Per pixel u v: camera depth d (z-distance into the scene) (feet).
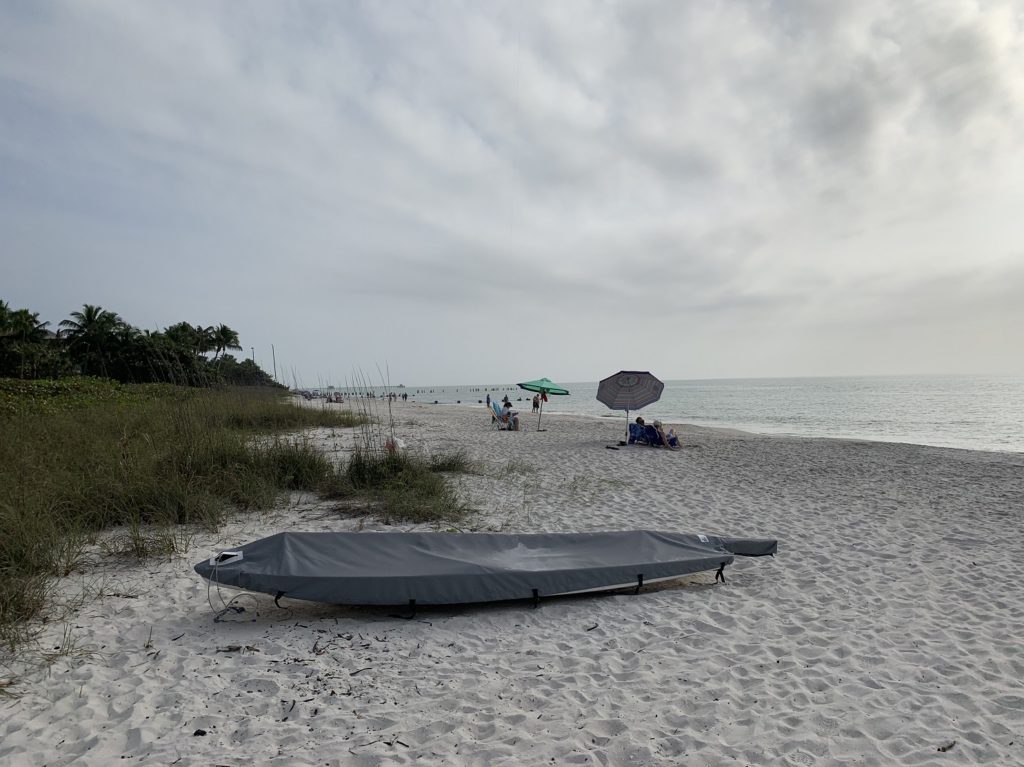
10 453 24.67
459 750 9.61
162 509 21.80
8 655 12.00
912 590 17.60
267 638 13.73
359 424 64.90
